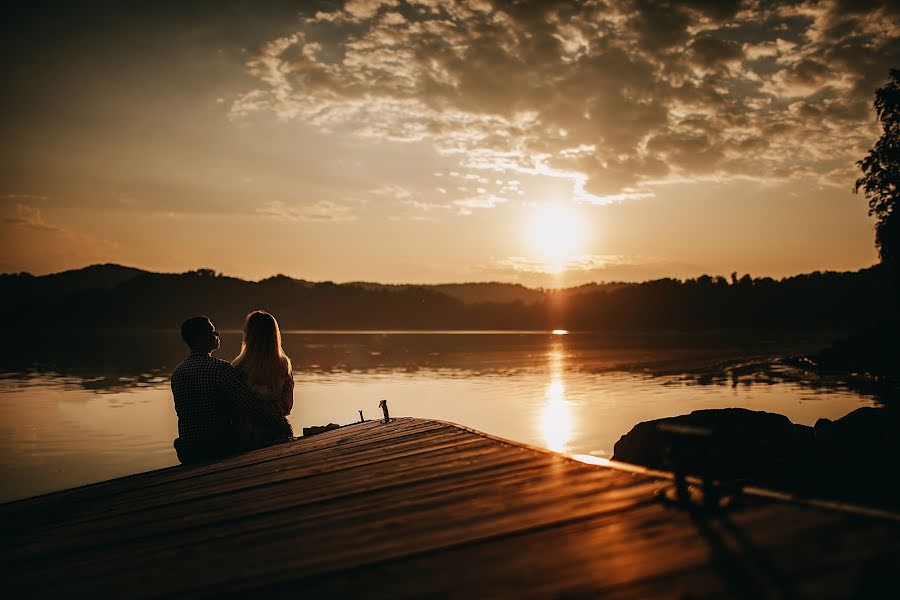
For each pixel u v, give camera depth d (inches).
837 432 296.8
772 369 1729.8
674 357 2381.9
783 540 80.1
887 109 1787.6
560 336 6471.5
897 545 74.3
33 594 96.6
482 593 76.1
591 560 82.0
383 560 92.1
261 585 87.9
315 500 135.7
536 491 119.6
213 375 222.1
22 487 506.3
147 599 88.4
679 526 90.4
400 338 5738.2
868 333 2063.2
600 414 876.0
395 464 163.9
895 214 1815.9
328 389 1275.8
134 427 786.8
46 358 2474.2
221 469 192.7
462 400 1067.3
